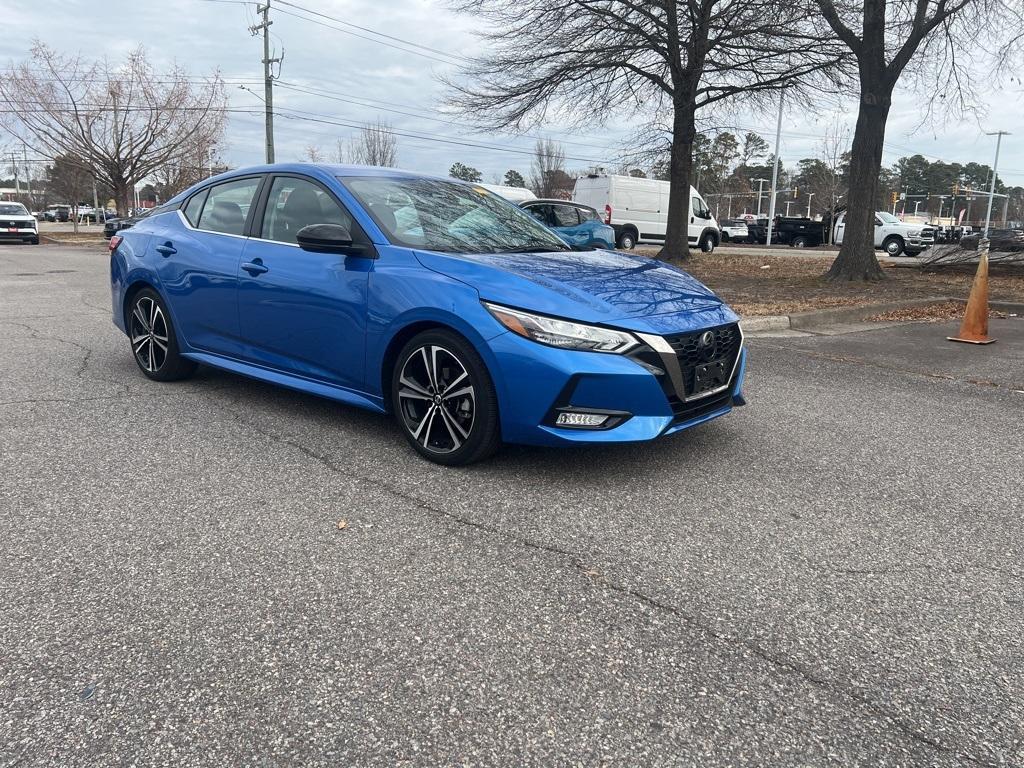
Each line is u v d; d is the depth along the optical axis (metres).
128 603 2.47
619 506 3.35
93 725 1.90
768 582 2.70
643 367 3.38
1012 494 3.61
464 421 3.68
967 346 7.77
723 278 15.30
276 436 4.26
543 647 2.27
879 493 3.58
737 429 4.61
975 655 2.28
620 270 4.12
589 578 2.69
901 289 12.71
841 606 2.54
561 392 3.33
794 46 17.95
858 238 14.17
